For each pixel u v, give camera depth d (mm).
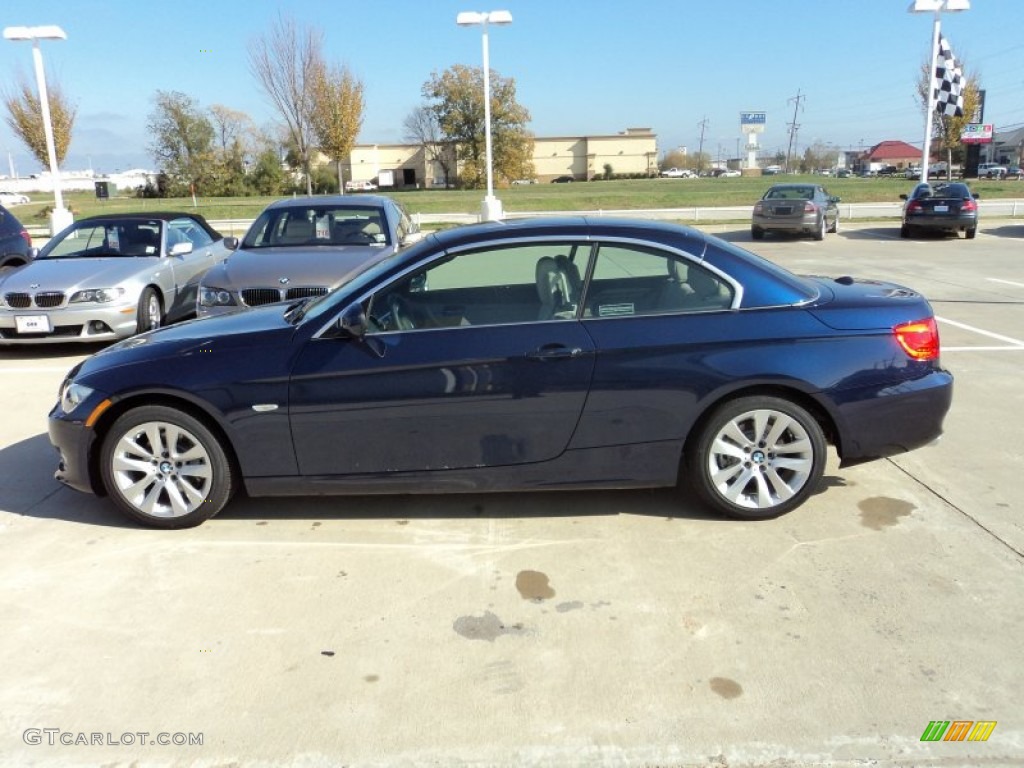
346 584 3488
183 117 61875
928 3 23500
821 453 3928
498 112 79562
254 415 3842
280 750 2504
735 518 4020
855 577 3465
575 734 2549
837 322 3875
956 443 5094
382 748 2504
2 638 3117
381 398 3801
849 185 53250
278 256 7648
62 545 3902
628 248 3920
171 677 2863
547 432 3850
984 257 15633
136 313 8172
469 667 2895
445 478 3912
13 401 6461
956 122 43094
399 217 9031
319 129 34406
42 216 33156
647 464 3902
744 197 38531
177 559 3736
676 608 3252
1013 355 7371
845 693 2715
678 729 2561
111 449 3967
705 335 3811
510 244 3939
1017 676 2785
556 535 3914
